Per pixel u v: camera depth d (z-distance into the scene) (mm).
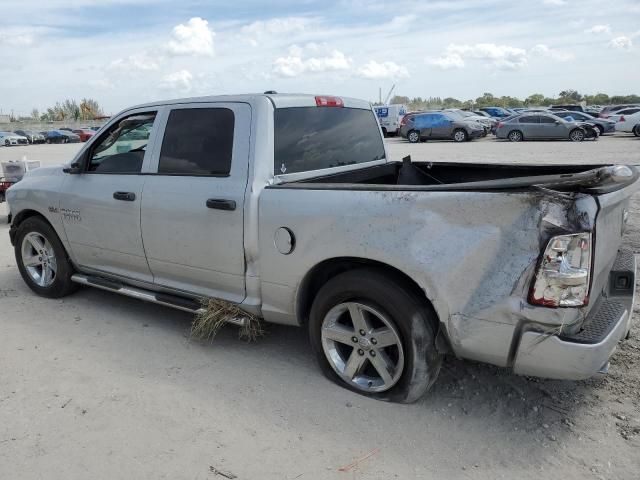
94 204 4578
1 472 2799
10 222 5504
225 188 3756
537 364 2777
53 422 3227
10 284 5816
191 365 3908
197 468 2805
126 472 2785
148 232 4238
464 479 2676
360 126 4719
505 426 3086
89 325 4664
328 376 3605
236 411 3307
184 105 4117
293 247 3455
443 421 3150
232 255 3789
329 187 3318
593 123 29078
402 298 3072
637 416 3121
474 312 2844
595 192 2646
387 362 3289
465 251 2830
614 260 3191
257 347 4184
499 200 2717
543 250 2627
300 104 4031
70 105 104750
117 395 3520
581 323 2736
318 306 3463
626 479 2637
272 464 2822
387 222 3059
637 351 3836
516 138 27484
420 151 22188
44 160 24109
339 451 2912
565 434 2996
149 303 5184
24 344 4297
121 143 4539
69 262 5148
